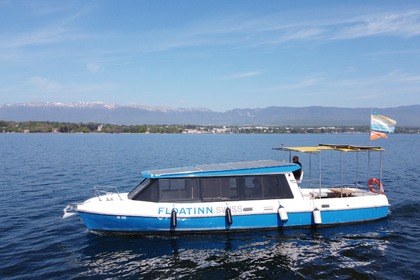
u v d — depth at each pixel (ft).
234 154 203.51
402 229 52.19
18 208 67.05
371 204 53.88
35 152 209.67
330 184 88.43
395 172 120.26
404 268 39.47
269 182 50.14
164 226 47.60
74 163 147.23
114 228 48.03
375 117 57.11
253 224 49.06
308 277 37.29
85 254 43.09
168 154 203.31
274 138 540.93
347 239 47.85
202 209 47.85
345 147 56.13
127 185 92.17
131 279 36.88
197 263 40.47
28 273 38.22
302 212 50.19
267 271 38.63
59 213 63.36
